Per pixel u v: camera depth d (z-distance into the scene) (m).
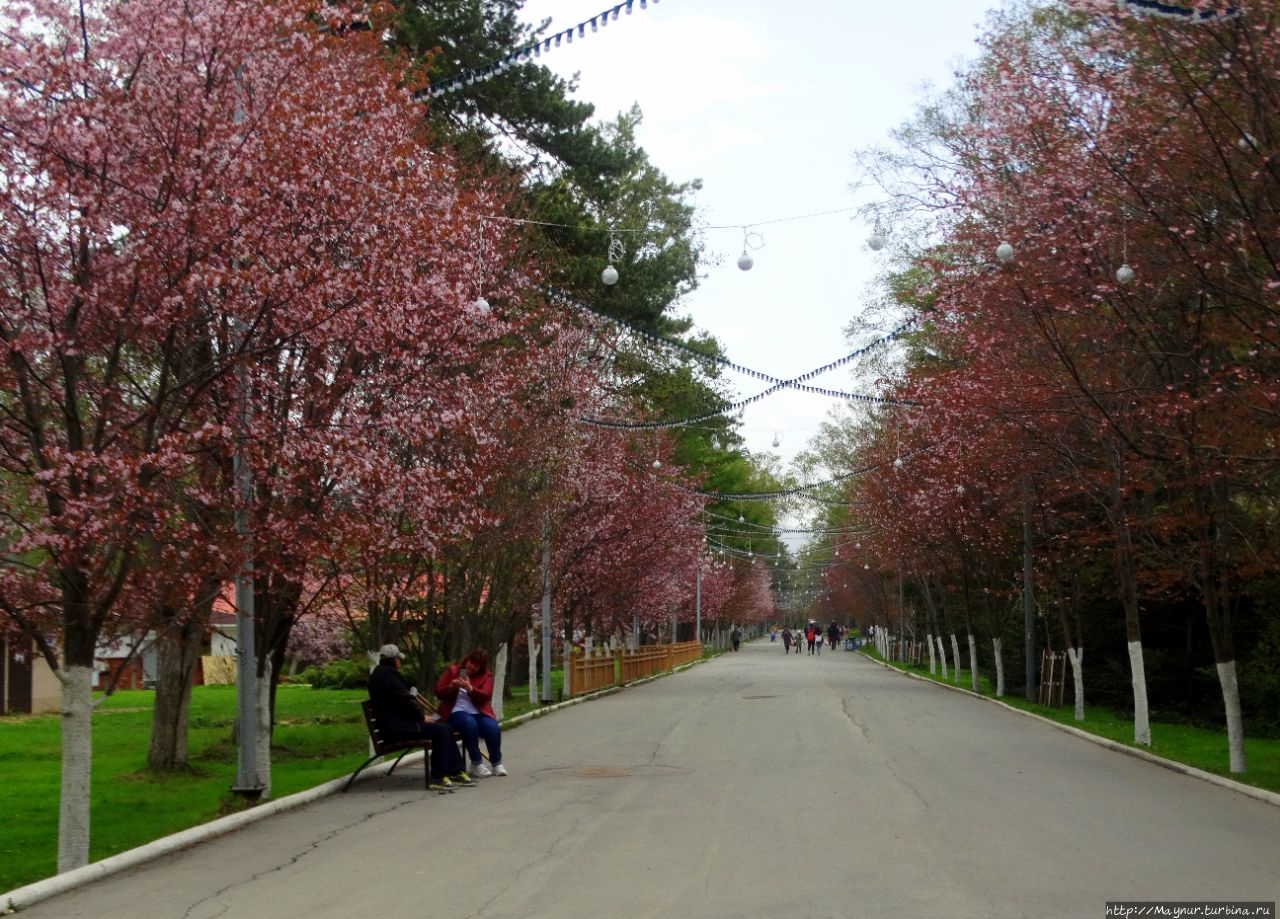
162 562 10.65
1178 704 28.56
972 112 24.02
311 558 12.41
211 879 9.20
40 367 10.70
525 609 25.77
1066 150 15.02
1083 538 22.86
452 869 9.28
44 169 10.13
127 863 9.77
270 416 12.05
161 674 16.98
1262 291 12.48
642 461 34.06
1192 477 15.43
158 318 10.35
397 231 12.77
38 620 10.55
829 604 108.31
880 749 18.05
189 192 10.70
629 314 30.25
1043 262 15.48
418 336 14.02
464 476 15.66
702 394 41.97
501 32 25.45
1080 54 16.95
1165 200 13.70
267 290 10.83
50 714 29.50
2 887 9.51
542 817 11.82
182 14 10.69
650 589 41.19
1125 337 16.34
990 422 19.69
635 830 10.91
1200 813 11.83
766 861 9.35
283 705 31.70
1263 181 12.62
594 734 21.17
